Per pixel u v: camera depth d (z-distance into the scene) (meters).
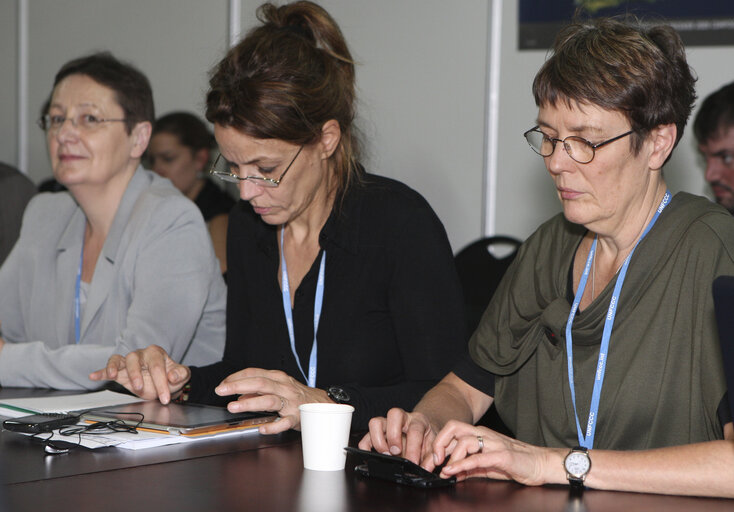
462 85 3.95
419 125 4.04
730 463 1.21
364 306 1.92
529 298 1.66
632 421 1.45
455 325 1.89
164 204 2.27
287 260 1.99
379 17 4.09
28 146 5.13
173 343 2.19
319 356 1.94
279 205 1.78
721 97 3.26
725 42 3.46
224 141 1.71
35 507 1.11
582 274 1.61
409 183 4.08
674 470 1.23
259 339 2.03
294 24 1.85
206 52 4.56
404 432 1.47
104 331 2.25
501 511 1.13
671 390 1.42
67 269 2.37
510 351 1.65
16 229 3.48
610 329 1.49
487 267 2.71
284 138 1.69
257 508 1.12
